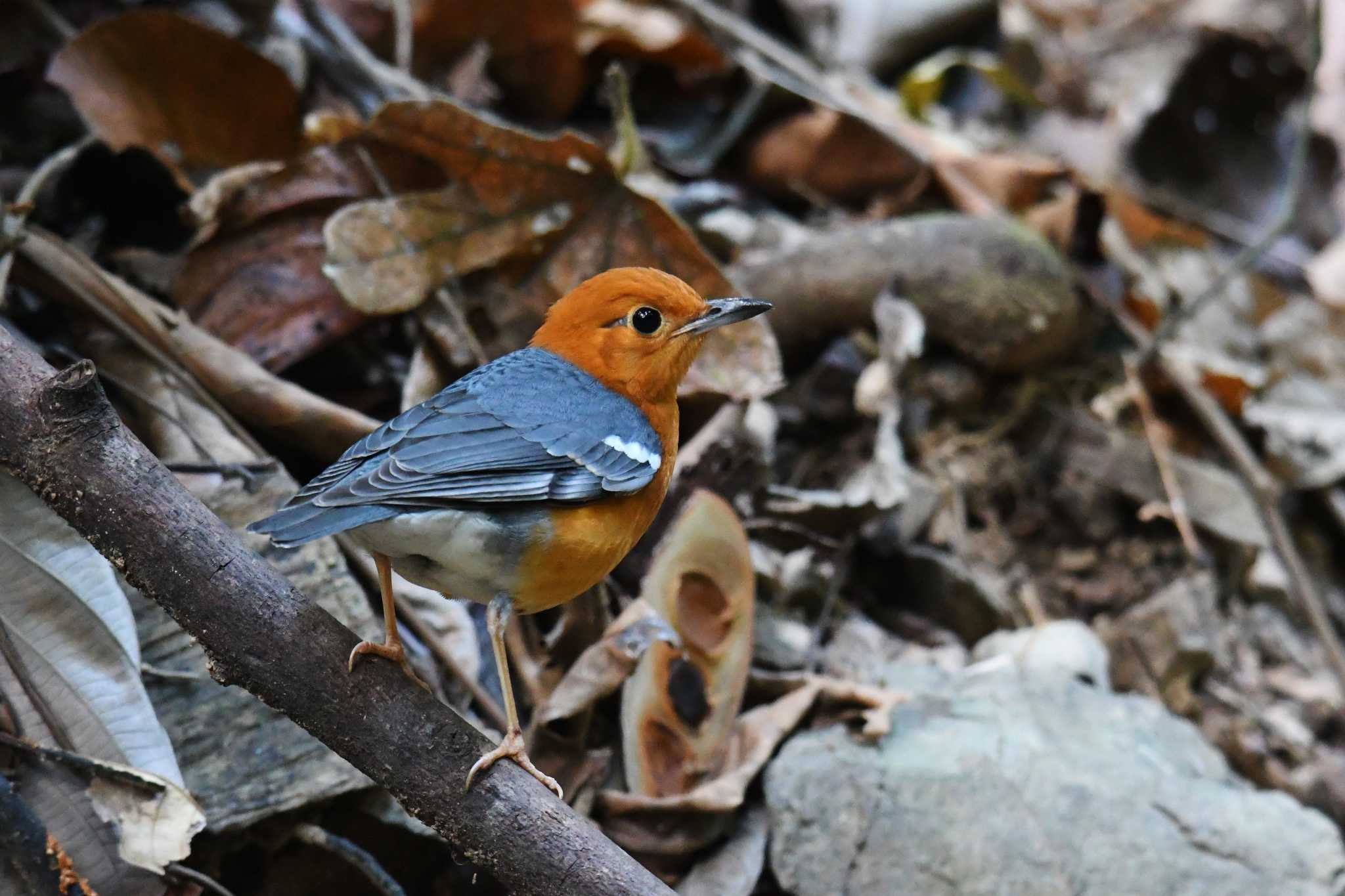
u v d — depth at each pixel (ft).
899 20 53.47
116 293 30.27
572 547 22.94
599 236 33.83
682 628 30.68
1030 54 55.83
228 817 25.45
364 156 33.47
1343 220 57.93
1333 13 59.77
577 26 44.70
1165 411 44.45
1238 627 39.81
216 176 33.50
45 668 24.52
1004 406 41.65
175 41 35.22
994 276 40.06
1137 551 40.09
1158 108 56.80
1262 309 50.19
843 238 40.50
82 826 23.82
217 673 21.68
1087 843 29.04
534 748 28.40
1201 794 30.42
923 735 31.12
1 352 21.26
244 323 32.78
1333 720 38.29
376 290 31.73
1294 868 29.01
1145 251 49.44
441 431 22.90
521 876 21.42
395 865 27.48
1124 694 36.55
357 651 21.77
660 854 28.78
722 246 42.73
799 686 31.73
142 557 21.07
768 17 53.47
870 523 37.52
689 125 47.03
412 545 21.91
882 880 28.66
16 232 29.63
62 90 34.96
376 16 45.24
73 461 20.80
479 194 32.94
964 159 46.06
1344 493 45.42
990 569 38.88
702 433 33.17
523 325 34.19
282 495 29.12
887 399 37.52
